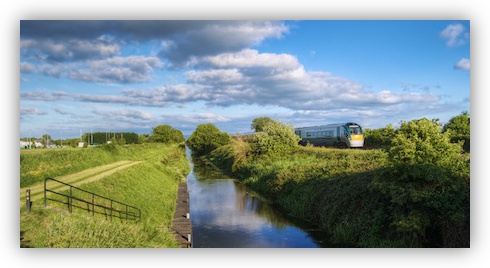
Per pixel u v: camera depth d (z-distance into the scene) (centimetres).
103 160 3728
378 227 1759
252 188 3819
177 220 2270
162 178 3616
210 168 6306
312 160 3609
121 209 2080
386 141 1812
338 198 2200
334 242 1950
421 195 1519
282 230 2244
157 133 10838
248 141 5109
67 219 1461
